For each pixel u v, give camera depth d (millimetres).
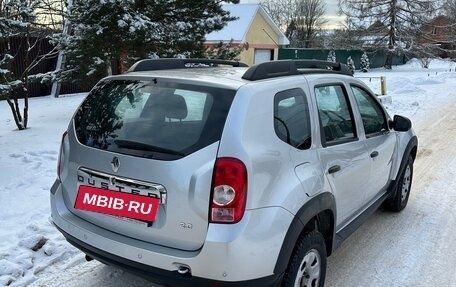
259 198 2650
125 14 9617
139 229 2807
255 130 2740
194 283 2643
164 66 3824
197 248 2646
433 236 4891
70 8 9953
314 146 3252
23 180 5871
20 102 13844
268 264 2680
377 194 4734
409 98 17859
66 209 3240
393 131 4961
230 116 2688
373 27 43719
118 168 2848
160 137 2809
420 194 6293
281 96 3041
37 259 3936
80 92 16891
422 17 43031
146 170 2736
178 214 2656
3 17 7516
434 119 13070
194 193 2596
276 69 3213
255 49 33438
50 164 6711
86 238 3010
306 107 3277
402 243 4684
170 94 2979
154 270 2725
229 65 4527
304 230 3086
